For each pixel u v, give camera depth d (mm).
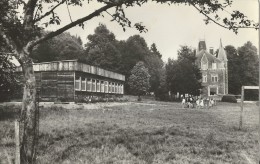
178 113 28438
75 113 23438
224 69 79375
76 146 9875
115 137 11812
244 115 27469
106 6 7520
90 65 42688
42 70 39719
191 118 22812
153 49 132000
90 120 18562
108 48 83062
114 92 55531
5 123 15898
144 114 25547
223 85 79375
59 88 38531
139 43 92312
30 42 7332
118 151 9203
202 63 80812
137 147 9875
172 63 64625
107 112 26094
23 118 7035
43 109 25234
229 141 11406
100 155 8633
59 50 91500
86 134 12719
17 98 36344
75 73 38000
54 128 14258
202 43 89000
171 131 13859
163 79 68812
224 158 8555
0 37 7184
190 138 12023
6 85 18125
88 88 42906
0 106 27594
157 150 9398
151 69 84812
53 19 7715
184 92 63406
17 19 7148
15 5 7203
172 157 8617
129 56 88312
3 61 16391
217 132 14055
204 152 9328
